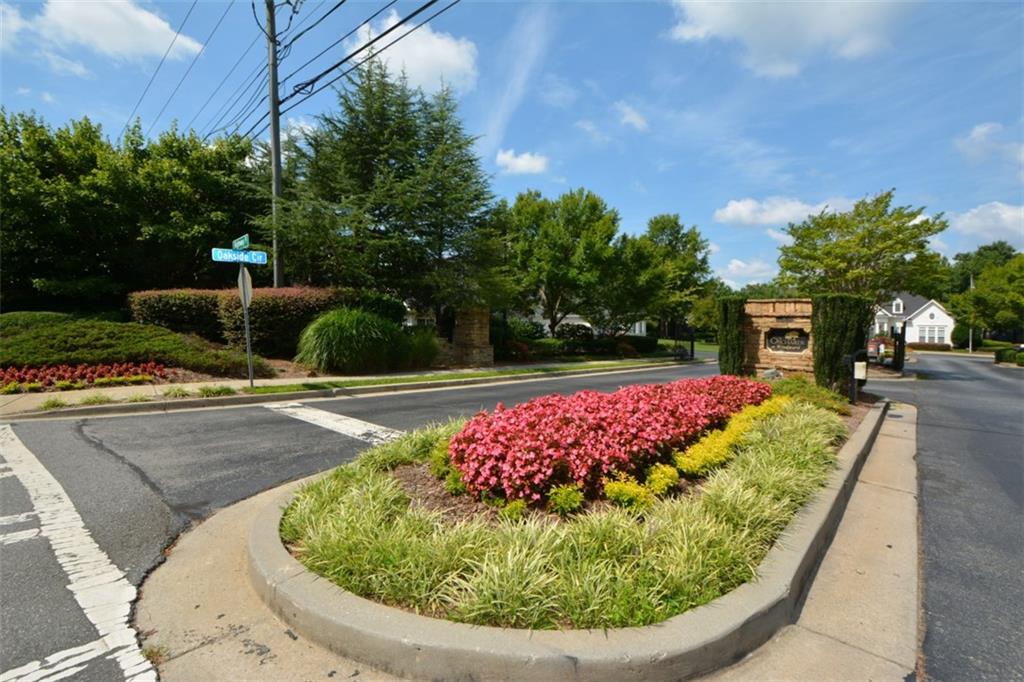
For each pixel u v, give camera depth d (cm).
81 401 799
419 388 1196
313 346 1248
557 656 197
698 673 209
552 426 384
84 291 1561
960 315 4241
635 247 2536
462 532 282
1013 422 839
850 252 1655
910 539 366
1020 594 292
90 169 1598
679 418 474
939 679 218
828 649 235
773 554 287
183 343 1159
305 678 209
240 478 468
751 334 1049
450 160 1691
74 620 248
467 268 1714
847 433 629
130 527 358
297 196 1536
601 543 273
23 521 366
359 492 345
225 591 275
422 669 206
